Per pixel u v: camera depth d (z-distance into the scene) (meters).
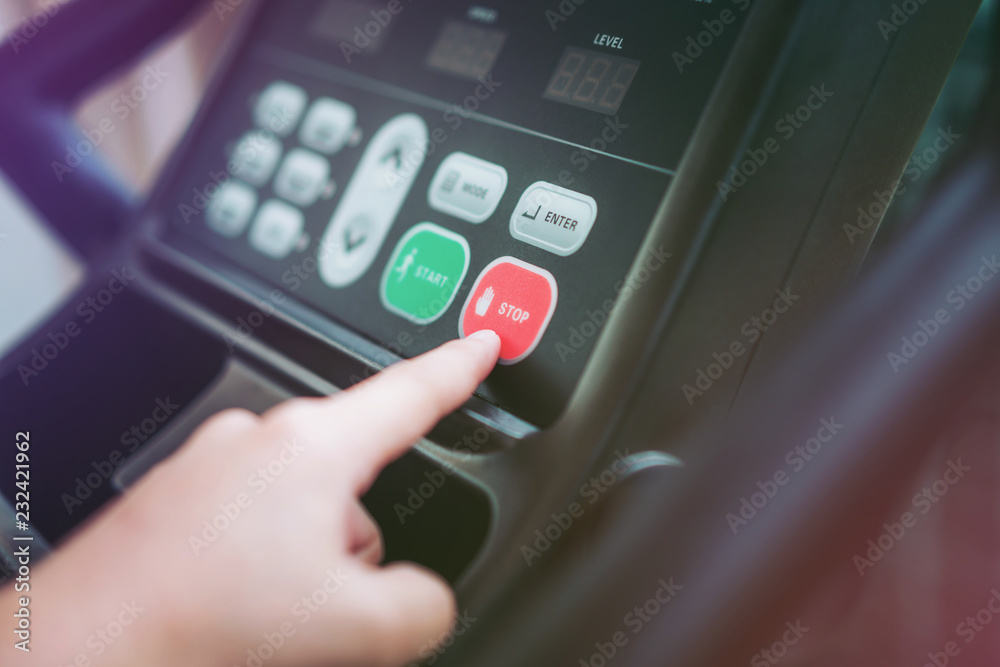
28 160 0.77
